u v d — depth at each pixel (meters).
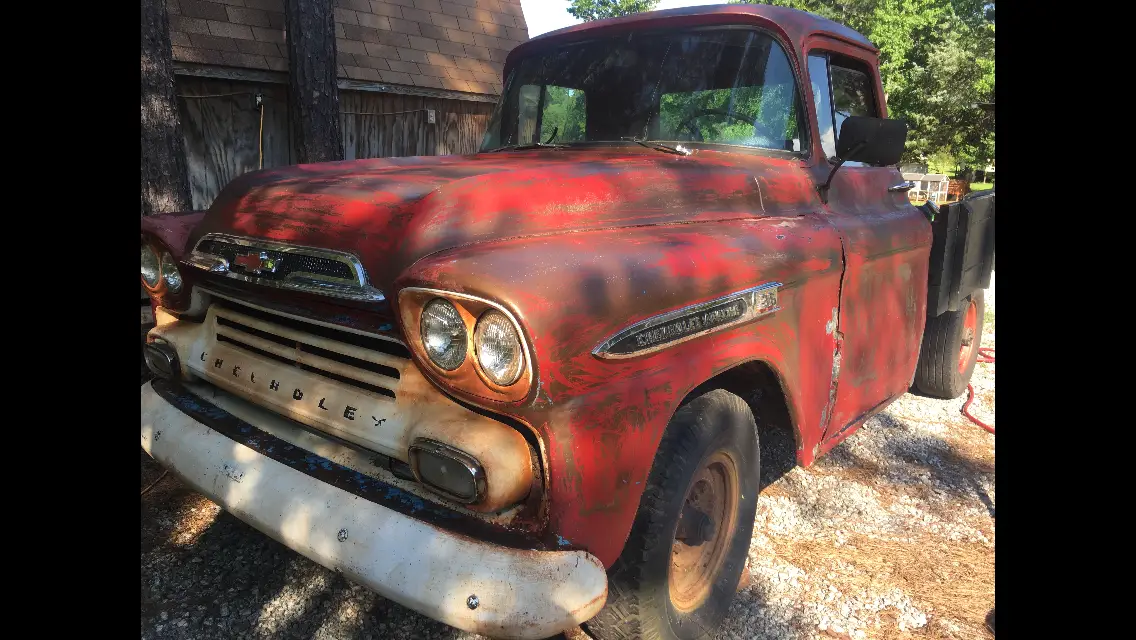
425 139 9.10
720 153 2.89
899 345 3.42
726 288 2.10
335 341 2.02
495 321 1.59
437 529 1.67
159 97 4.77
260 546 2.81
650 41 3.17
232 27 7.49
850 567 2.90
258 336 2.27
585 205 2.19
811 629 2.51
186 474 2.15
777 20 3.00
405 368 1.87
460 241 1.92
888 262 3.21
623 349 1.75
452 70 9.09
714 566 2.41
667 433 2.06
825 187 2.97
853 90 3.51
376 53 8.52
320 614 2.44
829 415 2.79
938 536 3.18
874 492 3.60
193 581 2.58
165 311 2.65
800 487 3.59
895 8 27.69
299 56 6.55
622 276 1.80
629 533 1.92
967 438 4.40
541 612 1.57
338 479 1.87
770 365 2.33
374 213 1.97
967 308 4.75
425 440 1.73
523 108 3.48
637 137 3.07
